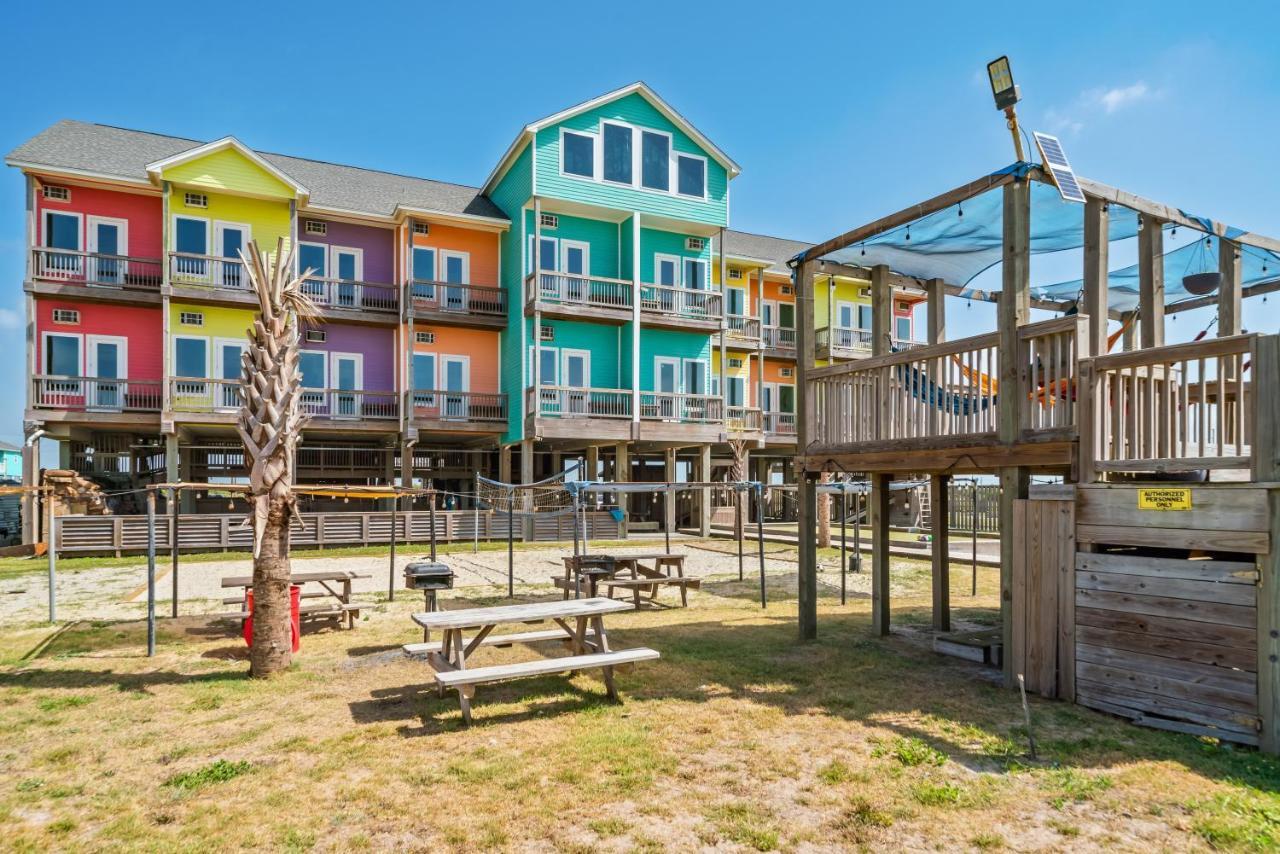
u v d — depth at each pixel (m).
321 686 6.28
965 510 23.14
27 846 3.52
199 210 20.39
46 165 18.62
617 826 3.69
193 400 20.06
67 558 16.67
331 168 24.64
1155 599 5.25
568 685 6.27
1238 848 3.47
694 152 24.41
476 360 23.64
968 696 5.95
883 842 3.55
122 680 6.52
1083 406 5.74
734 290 29.27
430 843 3.55
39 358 19.22
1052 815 3.83
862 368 7.76
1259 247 7.95
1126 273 10.01
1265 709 4.68
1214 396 8.24
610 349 23.91
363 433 22.50
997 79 6.17
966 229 8.30
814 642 8.03
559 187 22.25
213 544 17.83
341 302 22.11
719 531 25.36
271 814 3.85
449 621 5.65
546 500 22.06
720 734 5.02
